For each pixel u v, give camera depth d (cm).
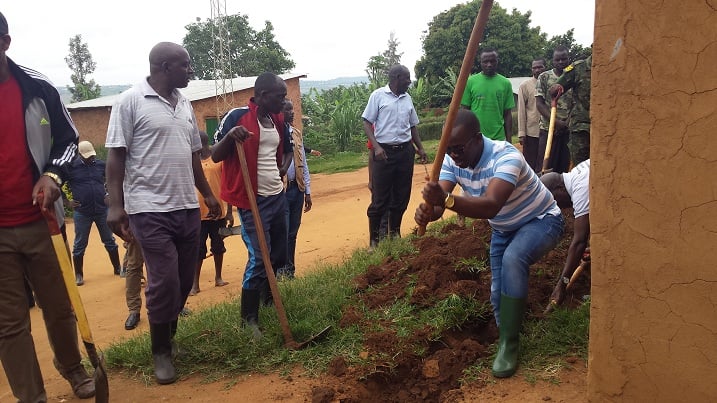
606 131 247
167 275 371
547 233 349
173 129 373
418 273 459
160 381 376
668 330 244
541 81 673
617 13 237
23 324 336
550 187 409
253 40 5131
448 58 3744
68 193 745
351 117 2722
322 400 328
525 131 781
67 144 354
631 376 256
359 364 358
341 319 420
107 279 794
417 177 1669
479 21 279
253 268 422
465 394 325
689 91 226
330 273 542
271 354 395
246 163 408
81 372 383
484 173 340
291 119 643
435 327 383
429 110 3656
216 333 421
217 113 1969
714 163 225
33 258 340
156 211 368
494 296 374
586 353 340
